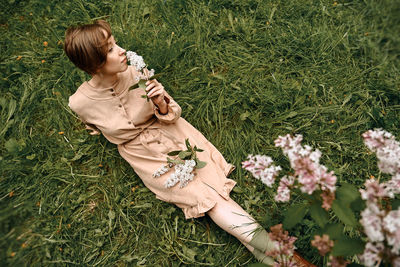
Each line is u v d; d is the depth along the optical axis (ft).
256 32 8.64
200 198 6.17
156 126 6.68
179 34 8.61
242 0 8.91
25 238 6.64
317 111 7.61
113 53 5.43
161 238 6.89
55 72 8.36
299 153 4.27
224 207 6.14
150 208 7.15
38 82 8.27
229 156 7.36
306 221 6.38
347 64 8.13
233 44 8.55
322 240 4.02
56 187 7.41
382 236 3.54
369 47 8.20
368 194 3.80
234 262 6.53
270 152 7.38
